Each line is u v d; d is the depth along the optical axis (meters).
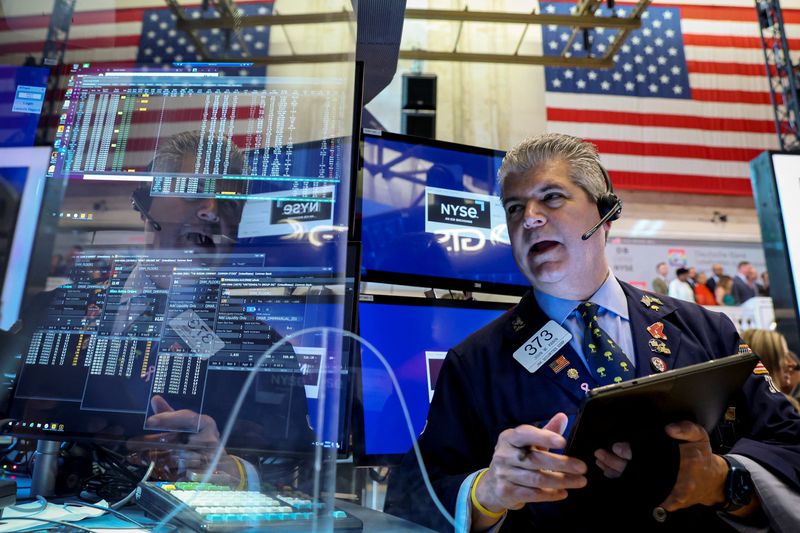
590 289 1.03
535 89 5.58
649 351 0.96
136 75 0.80
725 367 0.66
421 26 5.66
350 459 0.96
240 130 0.79
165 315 0.73
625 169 5.38
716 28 5.69
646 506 0.74
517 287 1.28
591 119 5.47
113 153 0.77
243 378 0.71
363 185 1.19
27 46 0.81
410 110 3.66
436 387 1.06
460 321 1.20
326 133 0.80
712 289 5.34
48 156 0.77
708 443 0.74
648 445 0.71
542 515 0.87
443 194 1.27
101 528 0.66
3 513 0.71
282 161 0.79
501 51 5.62
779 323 2.61
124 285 0.74
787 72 4.44
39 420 0.70
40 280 0.73
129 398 0.70
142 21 0.88
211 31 0.84
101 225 0.75
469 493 0.80
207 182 0.77
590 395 0.59
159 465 0.74
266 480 0.68
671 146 5.43
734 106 5.51
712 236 5.45
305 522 0.60
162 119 0.79
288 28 0.83
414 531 0.75
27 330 0.72
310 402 0.71
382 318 1.13
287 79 0.81
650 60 5.58
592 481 0.76
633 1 5.70
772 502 0.79
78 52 0.82
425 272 1.21
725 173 5.39
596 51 5.55
